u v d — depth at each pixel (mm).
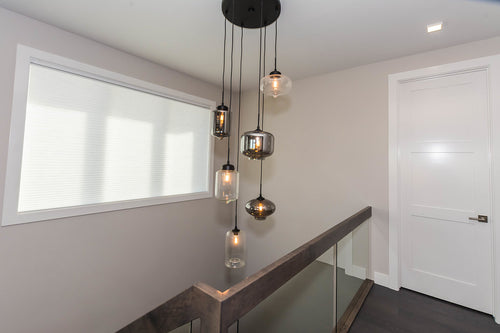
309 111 2719
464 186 1937
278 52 2115
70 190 1924
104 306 2068
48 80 1796
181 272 2725
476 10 1485
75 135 1946
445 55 1977
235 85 3070
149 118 2465
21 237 1641
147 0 1471
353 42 1919
